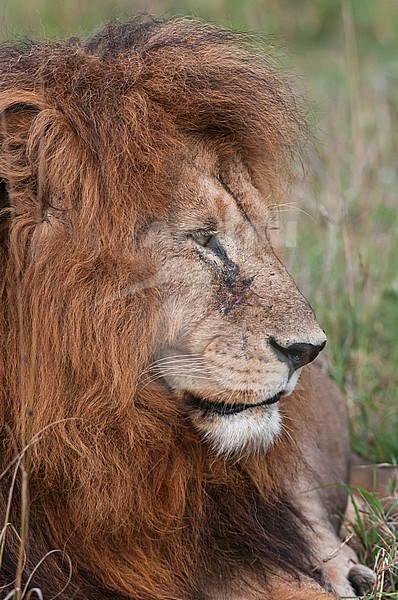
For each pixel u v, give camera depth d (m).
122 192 6.19
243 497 6.84
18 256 6.05
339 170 13.90
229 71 6.69
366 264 11.63
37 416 6.08
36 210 6.09
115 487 6.23
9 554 6.28
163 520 6.46
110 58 6.55
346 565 7.73
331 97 17.03
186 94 6.45
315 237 12.60
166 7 18.52
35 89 6.32
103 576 6.41
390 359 10.92
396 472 8.97
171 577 6.57
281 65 7.86
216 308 6.32
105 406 6.16
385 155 14.95
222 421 6.39
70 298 6.07
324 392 8.77
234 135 6.62
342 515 8.38
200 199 6.36
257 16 19.81
